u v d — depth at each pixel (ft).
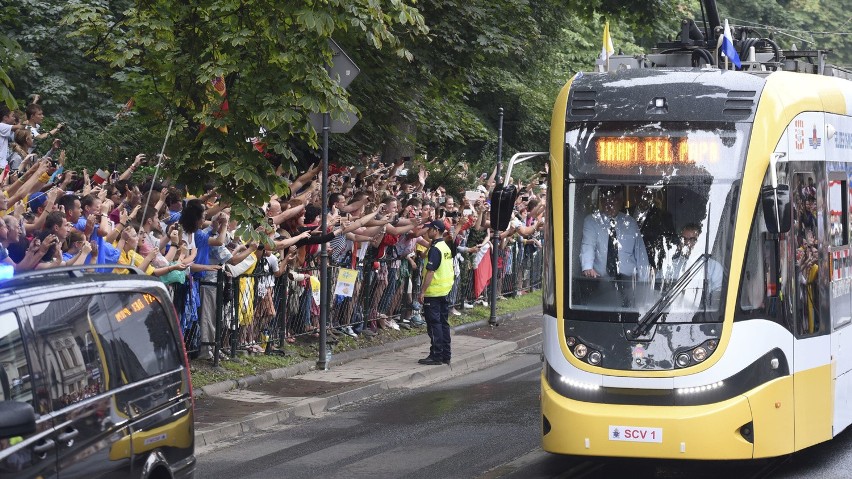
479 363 131.13
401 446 84.33
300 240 113.19
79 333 48.29
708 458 67.92
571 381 70.44
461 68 155.33
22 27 172.96
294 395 101.30
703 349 69.21
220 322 105.19
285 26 97.04
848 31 391.04
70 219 88.33
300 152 154.30
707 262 70.49
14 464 41.60
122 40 102.73
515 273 184.96
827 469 77.15
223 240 102.94
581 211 72.95
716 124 72.49
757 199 71.51
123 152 147.64
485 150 246.88
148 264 84.64
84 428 46.65
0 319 43.47
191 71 99.45
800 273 74.38
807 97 77.66
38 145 144.25
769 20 378.73
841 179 83.20
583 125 74.13
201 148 97.45
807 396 74.02
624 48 320.70
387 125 159.53
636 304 70.38
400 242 139.33
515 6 160.25
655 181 72.23
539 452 82.07
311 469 76.69
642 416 68.23
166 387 55.11
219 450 83.15
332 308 126.31
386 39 98.22
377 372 115.03
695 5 319.68
